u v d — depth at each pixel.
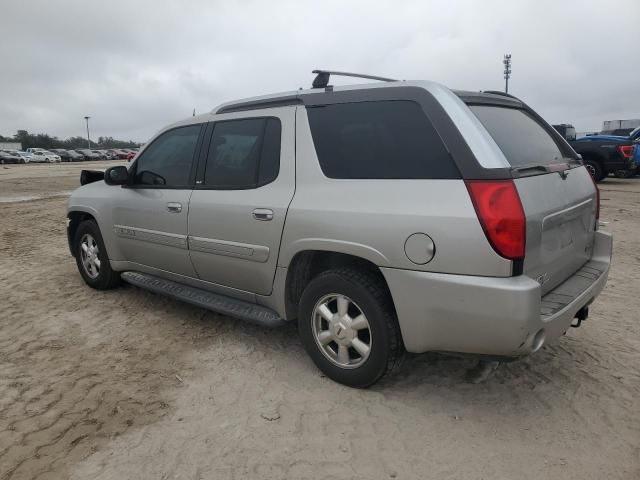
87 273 5.57
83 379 3.55
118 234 4.93
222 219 3.85
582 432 2.90
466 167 2.77
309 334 3.48
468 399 3.25
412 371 3.60
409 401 3.23
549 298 3.02
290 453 2.74
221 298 4.13
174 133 4.48
